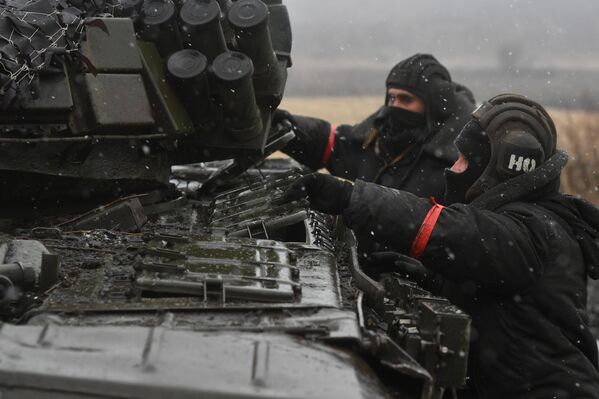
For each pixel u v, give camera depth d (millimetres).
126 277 3791
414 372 3172
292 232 5273
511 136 4523
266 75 5461
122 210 4770
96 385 2834
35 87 4426
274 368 2945
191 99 5160
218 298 3518
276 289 3547
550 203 4586
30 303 3525
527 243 4227
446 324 3660
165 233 4414
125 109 4758
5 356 2896
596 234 4574
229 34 5625
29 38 4469
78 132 4664
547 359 4285
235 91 5023
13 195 4863
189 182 6828
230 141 5547
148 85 5004
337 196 4488
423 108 6488
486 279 4215
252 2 5180
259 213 4914
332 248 4711
